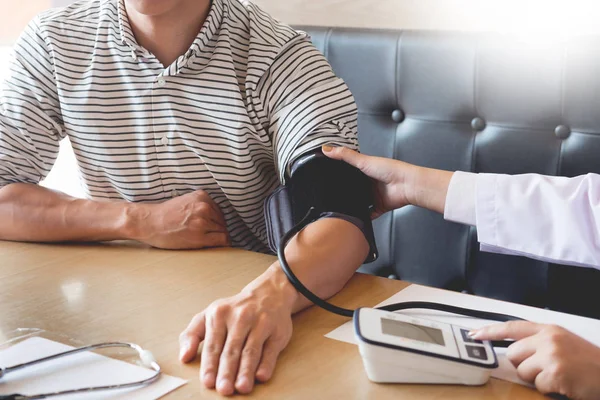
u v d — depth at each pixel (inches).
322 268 36.5
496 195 37.8
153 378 28.6
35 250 44.5
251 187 49.3
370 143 57.6
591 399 26.6
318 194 41.1
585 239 35.5
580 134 49.1
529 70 50.1
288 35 47.9
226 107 46.6
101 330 33.1
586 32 53.7
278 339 31.3
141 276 39.8
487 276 54.0
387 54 55.4
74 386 28.0
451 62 52.9
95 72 47.7
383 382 28.5
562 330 28.7
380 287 38.1
